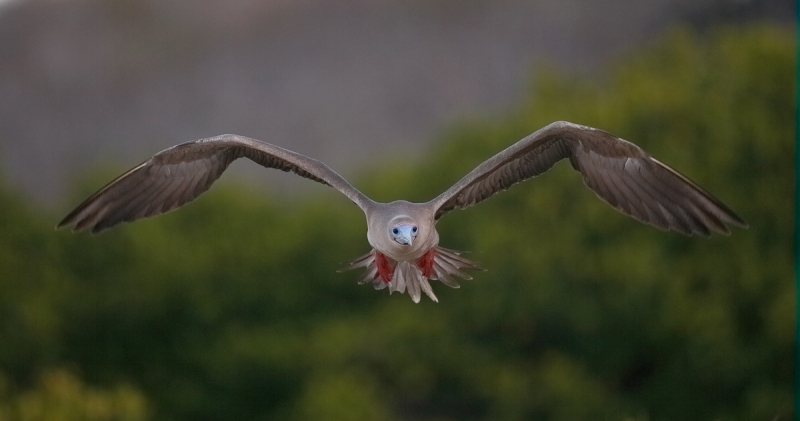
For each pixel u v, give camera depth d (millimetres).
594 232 26594
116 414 20859
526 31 65812
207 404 29141
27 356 28844
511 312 26406
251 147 8539
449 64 64875
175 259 31516
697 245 26688
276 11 70375
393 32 67312
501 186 8547
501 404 25375
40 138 63344
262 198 36219
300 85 65062
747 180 28109
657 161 8320
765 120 29047
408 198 33375
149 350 30703
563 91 33750
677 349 25688
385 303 31281
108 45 68438
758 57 31438
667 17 61688
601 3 65312
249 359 28844
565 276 26156
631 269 25531
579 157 8508
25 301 29734
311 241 33000
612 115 29906
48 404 19891
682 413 25422
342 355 28281
